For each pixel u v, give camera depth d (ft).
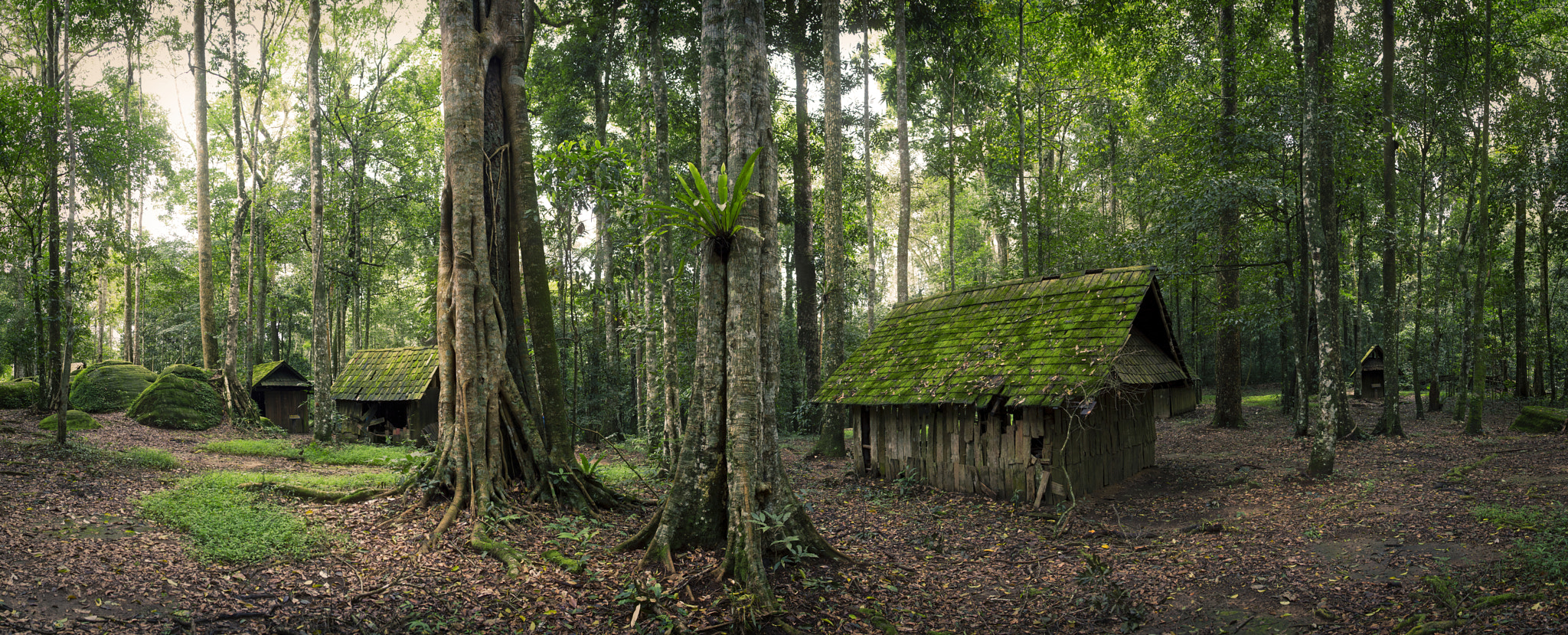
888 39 74.43
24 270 47.67
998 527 33.22
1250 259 66.33
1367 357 93.56
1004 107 77.46
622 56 68.08
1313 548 26.48
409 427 64.44
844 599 22.02
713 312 24.11
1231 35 60.64
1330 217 43.88
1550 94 60.34
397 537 24.43
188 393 60.39
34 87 41.57
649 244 52.60
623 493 33.12
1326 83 49.93
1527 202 67.92
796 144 77.05
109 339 167.73
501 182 32.24
